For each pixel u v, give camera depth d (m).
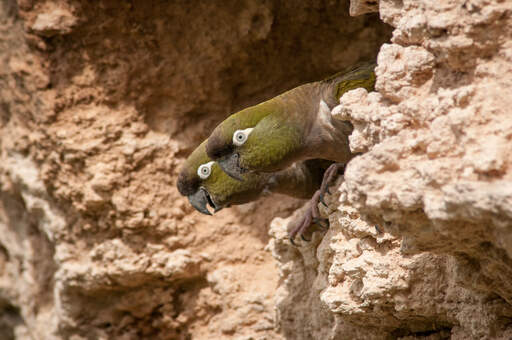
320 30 10.70
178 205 11.12
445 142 4.87
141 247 11.09
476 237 5.04
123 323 11.91
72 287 11.59
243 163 8.84
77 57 10.68
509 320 6.22
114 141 10.84
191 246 11.22
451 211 4.57
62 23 10.30
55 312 12.76
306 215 9.30
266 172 9.02
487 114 4.77
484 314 6.32
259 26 10.45
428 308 6.98
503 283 5.65
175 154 11.12
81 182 10.92
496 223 4.37
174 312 11.56
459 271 5.93
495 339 6.26
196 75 10.92
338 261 7.98
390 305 7.36
